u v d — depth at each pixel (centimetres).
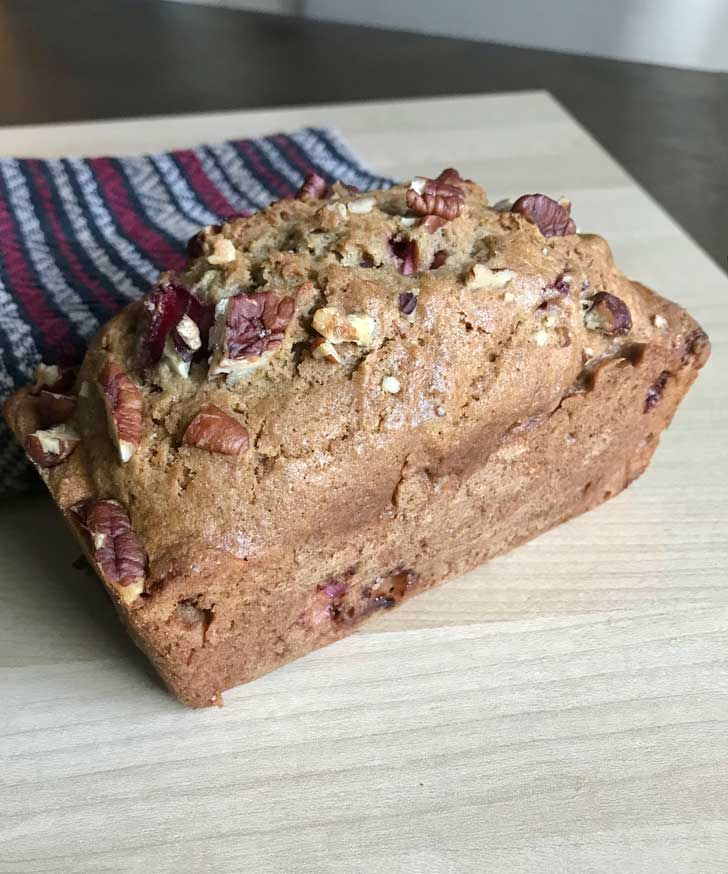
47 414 22
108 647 22
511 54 56
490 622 23
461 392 21
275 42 56
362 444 20
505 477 22
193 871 18
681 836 19
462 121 44
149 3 59
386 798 19
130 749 20
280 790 19
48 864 18
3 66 52
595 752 20
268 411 19
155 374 20
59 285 29
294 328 20
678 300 33
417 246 21
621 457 25
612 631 23
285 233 22
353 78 52
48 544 24
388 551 21
